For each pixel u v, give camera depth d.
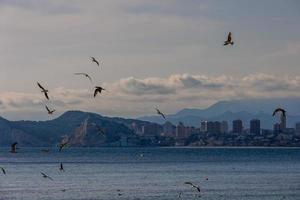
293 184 119.06
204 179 133.25
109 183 121.88
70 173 154.38
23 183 121.88
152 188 110.50
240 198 96.12
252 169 172.00
